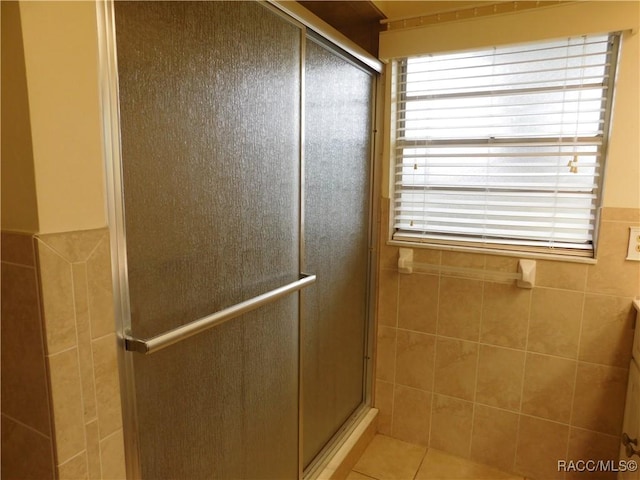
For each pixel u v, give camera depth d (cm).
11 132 69
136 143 84
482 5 170
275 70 122
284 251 134
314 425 168
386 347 209
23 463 80
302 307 147
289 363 143
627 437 144
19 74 66
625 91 152
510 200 182
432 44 179
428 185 196
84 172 75
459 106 184
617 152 156
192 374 103
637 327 154
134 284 86
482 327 188
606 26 150
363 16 189
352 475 185
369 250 203
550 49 167
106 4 76
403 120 196
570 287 169
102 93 77
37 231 69
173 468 99
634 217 156
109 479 83
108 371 81
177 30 91
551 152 170
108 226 79
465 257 186
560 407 177
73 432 76
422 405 204
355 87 176
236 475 121
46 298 70
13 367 77
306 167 145
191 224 98
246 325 121
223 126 105
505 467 190
